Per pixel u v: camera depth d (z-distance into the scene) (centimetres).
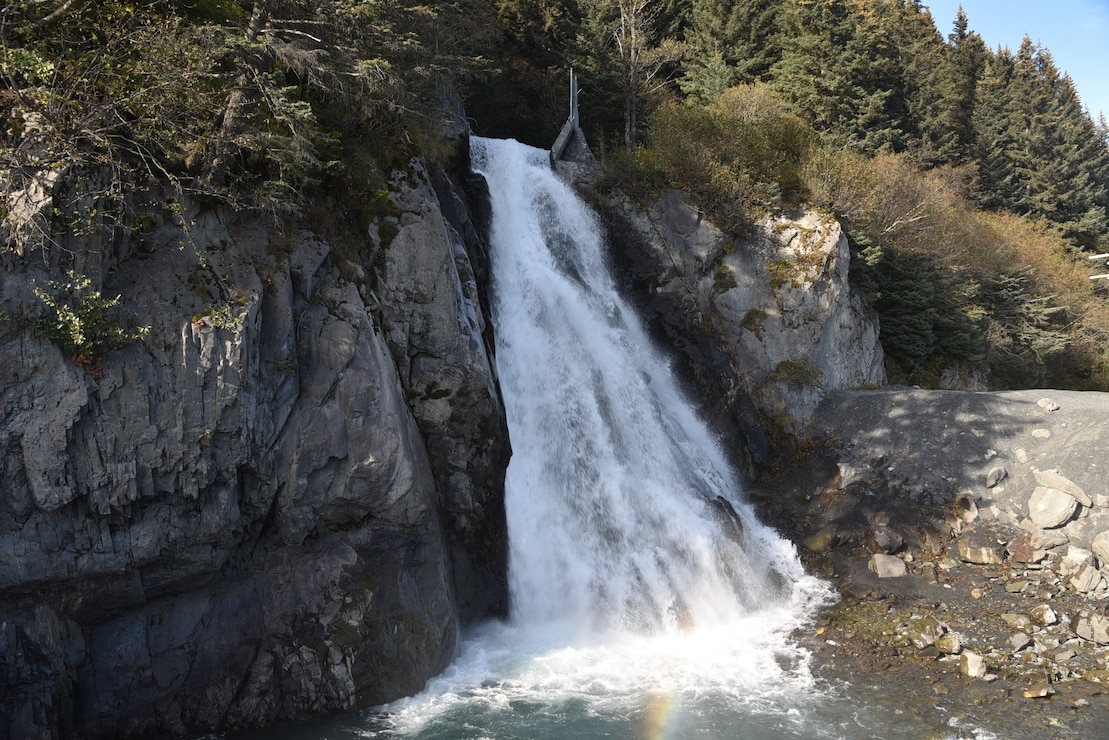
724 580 1992
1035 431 2369
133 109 1328
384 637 1494
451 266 1850
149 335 1251
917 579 2025
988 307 4288
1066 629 1783
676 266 2866
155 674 1307
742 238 2864
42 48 1271
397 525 1520
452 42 2742
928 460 2388
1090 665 1650
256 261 1422
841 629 1845
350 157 1745
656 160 3020
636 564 1969
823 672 1653
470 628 1770
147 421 1227
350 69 1672
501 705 1488
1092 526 2042
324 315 1490
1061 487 2142
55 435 1136
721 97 3697
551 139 4231
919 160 4581
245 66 1455
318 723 1406
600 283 2838
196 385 1275
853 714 1478
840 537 2225
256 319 1370
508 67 4106
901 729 1427
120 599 1259
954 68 5706
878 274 3347
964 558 2080
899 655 1723
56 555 1159
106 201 1255
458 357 1795
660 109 3600
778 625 1888
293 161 1480
